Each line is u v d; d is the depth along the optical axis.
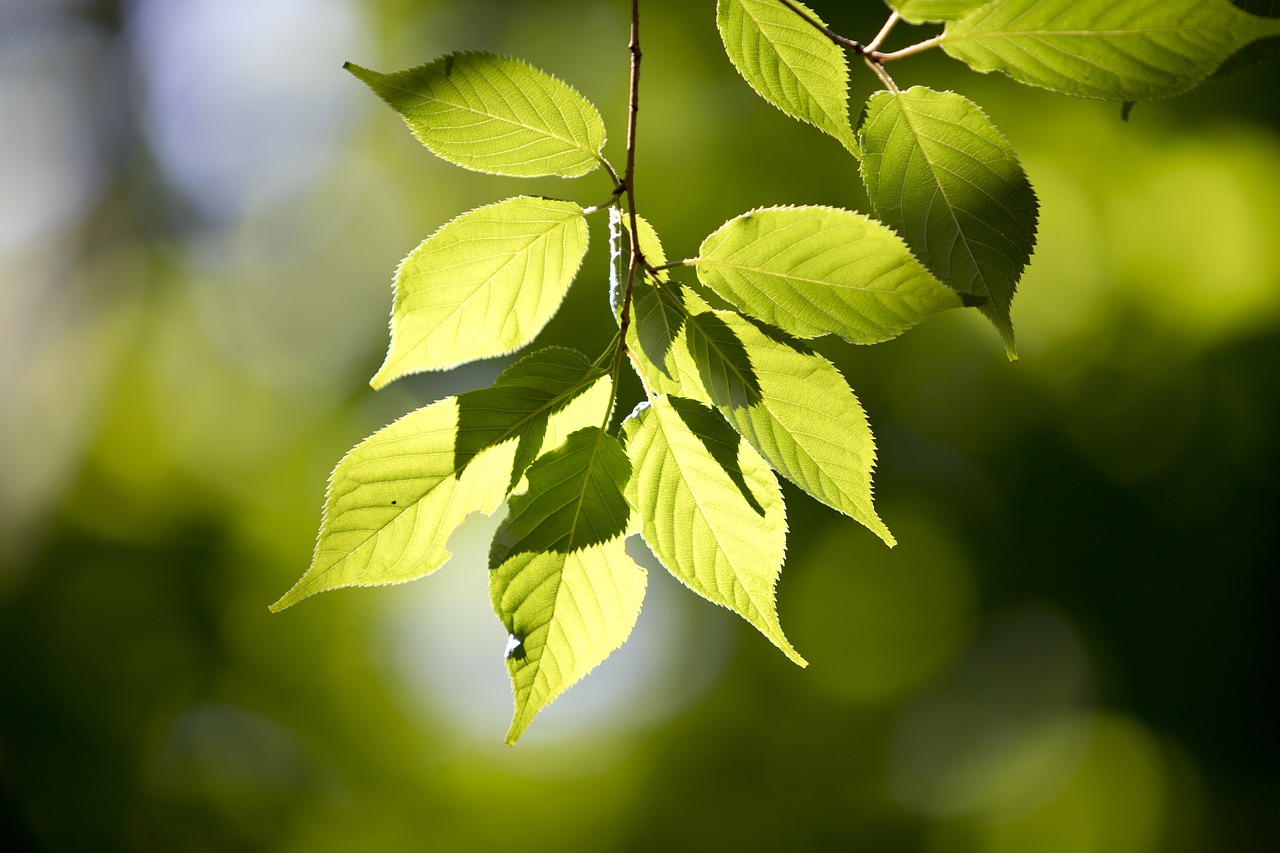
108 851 8.23
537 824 8.95
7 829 2.71
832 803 8.69
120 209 9.60
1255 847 8.09
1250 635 7.89
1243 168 7.91
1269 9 1.33
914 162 1.37
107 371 9.13
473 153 1.35
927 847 8.69
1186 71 1.20
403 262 1.34
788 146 7.73
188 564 8.73
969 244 1.36
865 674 8.60
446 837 8.98
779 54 1.38
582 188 7.94
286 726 8.82
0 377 8.54
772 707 8.66
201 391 9.43
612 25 8.20
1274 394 7.75
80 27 9.55
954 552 8.23
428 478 1.27
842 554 8.30
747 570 1.32
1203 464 7.92
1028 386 8.00
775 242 1.24
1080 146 7.93
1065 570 8.11
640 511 1.31
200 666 8.60
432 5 9.16
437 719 9.14
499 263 1.37
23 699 8.08
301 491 9.11
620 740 8.94
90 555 8.53
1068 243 8.02
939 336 7.81
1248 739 8.02
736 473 1.30
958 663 8.55
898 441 8.02
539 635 1.30
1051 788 8.78
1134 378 8.04
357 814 8.95
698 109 7.97
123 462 8.97
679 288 1.28
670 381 1.30
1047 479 8.02
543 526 1.28
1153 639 8.11
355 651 8.91
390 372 1.39
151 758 8.45
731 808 8.70
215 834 8.61
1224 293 8.05
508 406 1.26
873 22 6.99
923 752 8.77
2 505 8.23
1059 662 8.48
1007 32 1.24
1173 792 8.41
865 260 1.23
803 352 1.26
